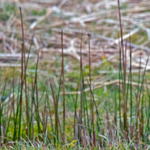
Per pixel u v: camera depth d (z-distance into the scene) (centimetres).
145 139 419
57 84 717
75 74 773
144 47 923
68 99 640
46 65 831
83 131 427
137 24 1048
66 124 534
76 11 1214
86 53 902
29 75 742
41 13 1168
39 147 394
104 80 738
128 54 866
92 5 1261
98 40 990
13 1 1232
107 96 657
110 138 419
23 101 606
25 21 1103
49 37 995
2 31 1006
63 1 1277
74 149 393
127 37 951
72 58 876
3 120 475
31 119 427
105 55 885
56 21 1105
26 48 920
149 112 447
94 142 401
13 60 871
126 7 1219
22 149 392
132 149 401
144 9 1170
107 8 1222
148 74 773
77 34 1028
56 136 423
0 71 779
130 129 425
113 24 1097
